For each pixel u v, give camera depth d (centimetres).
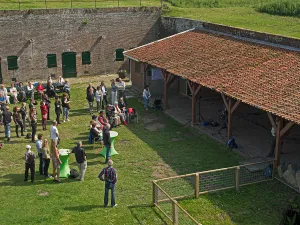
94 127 2203
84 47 3541
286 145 2120
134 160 2034
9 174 1903
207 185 1753
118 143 2236
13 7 3625
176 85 3030
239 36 2659
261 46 2397
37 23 3362
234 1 4500
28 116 2492
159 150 2141
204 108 2706
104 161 2027
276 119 1805
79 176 1841
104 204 1628
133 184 1803
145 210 1608
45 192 1734
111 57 3644
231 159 2012
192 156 2062
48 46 3434
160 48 2886
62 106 2558
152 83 2975
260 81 2039
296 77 1981
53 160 1792
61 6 3800
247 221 1541
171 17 3544
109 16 3553
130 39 3662
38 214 1573
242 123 2430
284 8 3941
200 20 3456
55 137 1995
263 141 2181
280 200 1662
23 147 2203
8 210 1599
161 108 2738
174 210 1491
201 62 2442
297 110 1733
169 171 1917
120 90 2862
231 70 2233
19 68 3388
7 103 2770
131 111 2525
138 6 3703
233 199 1673
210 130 2330
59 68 3509
